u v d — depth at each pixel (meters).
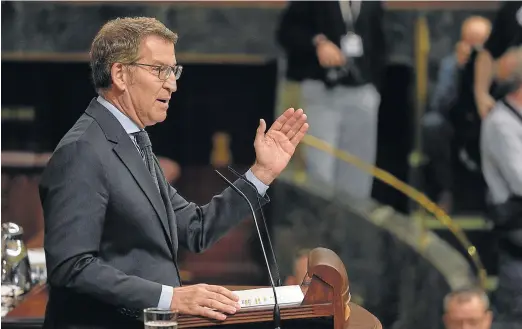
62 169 8.87
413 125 27.11
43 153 27.91
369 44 24.80
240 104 28.52
